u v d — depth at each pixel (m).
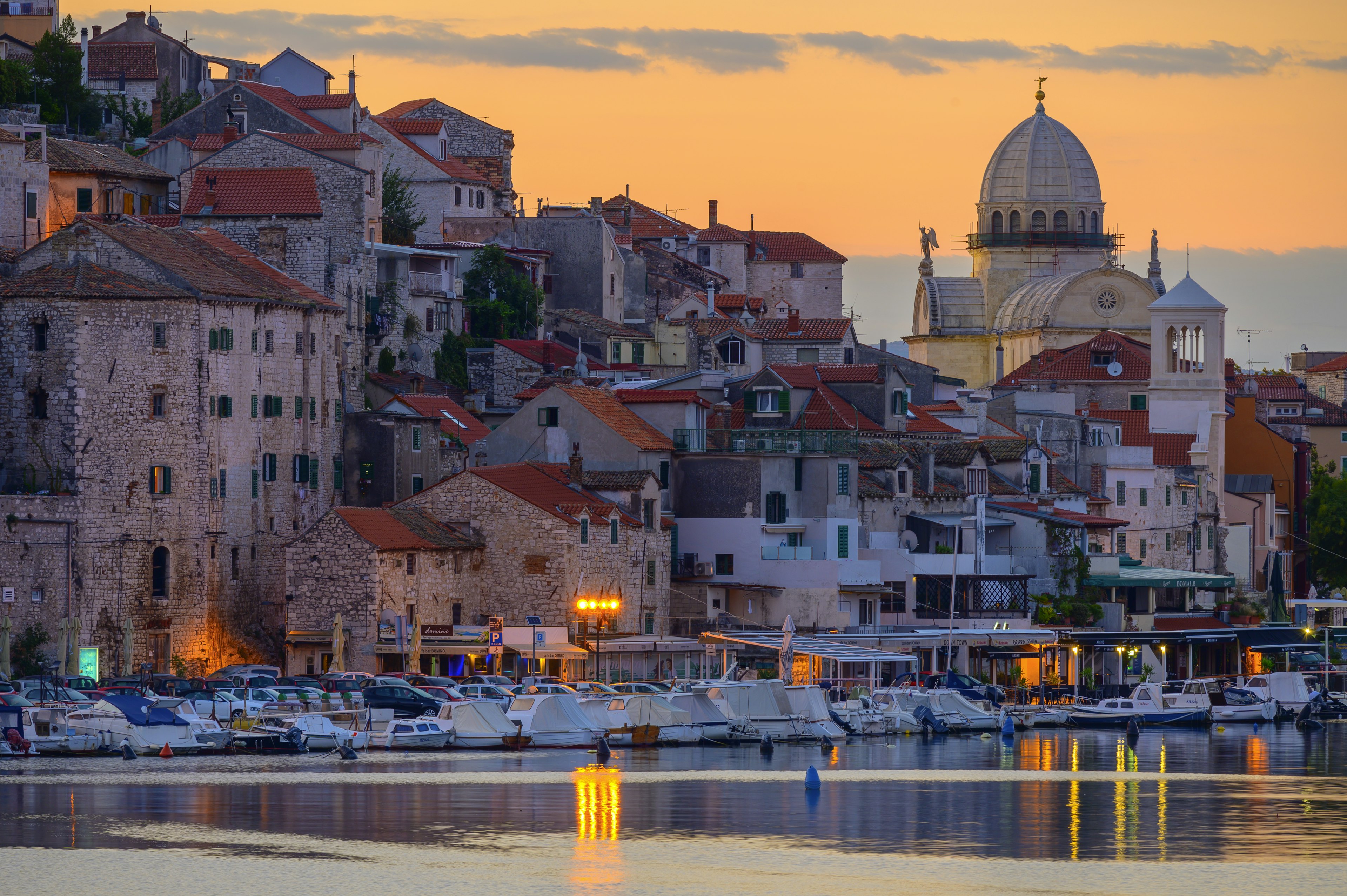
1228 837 165.50
